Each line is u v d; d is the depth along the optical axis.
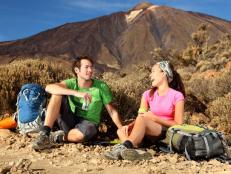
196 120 11.15
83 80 6.84
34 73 9.73
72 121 6.86
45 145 6.24
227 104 10.71
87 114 6.85
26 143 6.70
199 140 5.80
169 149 6.20
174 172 4.98
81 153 6.11
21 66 9.87
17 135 7.43
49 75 10.16
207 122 11.22
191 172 4.98
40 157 5.81
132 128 6.35
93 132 6.80
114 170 5.05
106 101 6.92
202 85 16.03
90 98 6.43
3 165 5.13
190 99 12.52
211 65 32.47
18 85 9.37
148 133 6.23
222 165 5.45
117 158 5.61
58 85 6.76
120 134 6.22
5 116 8.91
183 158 5.81
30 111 7.55
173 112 6.45
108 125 8.45
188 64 43.72
